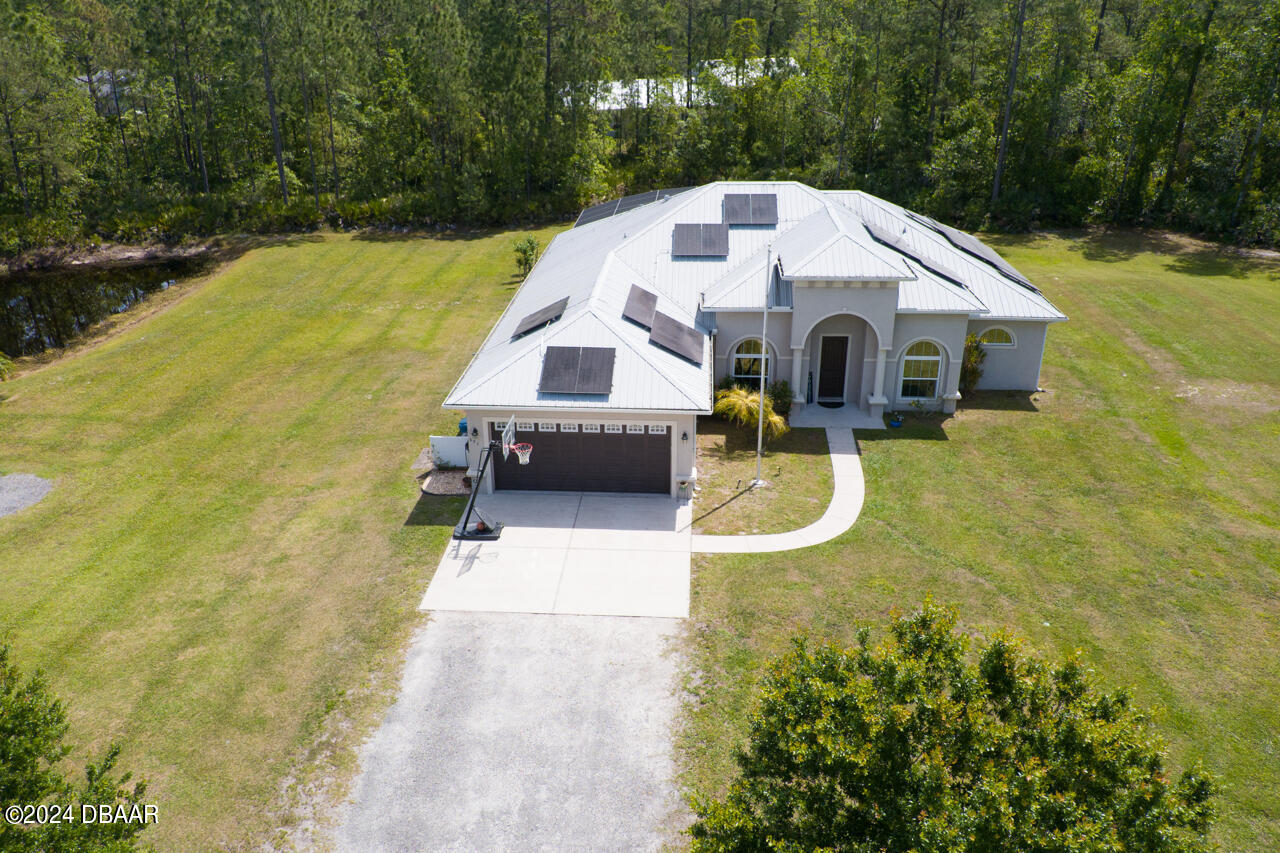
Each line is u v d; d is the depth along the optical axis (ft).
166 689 50.19
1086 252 147.33
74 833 29.43
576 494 72.18
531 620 55.83
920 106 181.06
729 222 96.89
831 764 28.96
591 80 177.17
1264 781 42.83
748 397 82.28
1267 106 144.97
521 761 44.83
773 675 33.65
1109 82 165.07
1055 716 30.45
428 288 137.69
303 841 40.52
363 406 92.22
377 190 188.34
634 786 43.21
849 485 73.20
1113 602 57.06
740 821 29.32
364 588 59.52
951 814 26.04
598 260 91.25
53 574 62.03
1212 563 61.31
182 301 134.82
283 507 71.20
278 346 112.06
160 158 198.90
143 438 85.10
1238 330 106.73
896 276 78.23
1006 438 81.61
